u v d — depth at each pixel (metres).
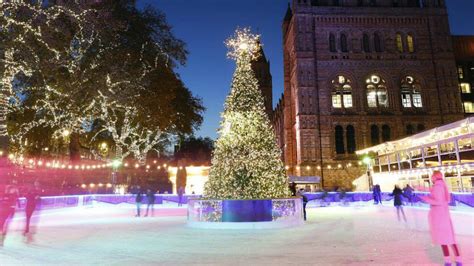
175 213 26.56
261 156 16.86
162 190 47.94
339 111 57.03
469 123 24.95
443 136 30.62
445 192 7.99
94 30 32.59
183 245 11.23
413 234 13.47
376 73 58.28
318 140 55.78
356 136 56.09
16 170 32.75
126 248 10.75
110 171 43.75
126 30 35.75
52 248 10.84
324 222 18.42
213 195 16.88
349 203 36.69
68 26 32.12
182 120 49.00
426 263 8.30
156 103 39.41
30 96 35.00
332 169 55.03
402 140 35.47
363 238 12.45
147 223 18.48
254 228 15.43
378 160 45.03
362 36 59.38
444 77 57.78
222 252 10.02
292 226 16.31
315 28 59.56
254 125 17.27
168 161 53.03
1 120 22.30
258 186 16.52
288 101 68.12
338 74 58.06
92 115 36.75
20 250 10.54
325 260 8.78
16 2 25.61
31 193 14.88
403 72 58.22
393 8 59.56
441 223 7.82
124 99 35.06
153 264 8.53
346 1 60.47
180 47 41.22
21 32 27.80
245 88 17.73
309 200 35.41
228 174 16.67
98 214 25.83
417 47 58.97
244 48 18.47
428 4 60.19
